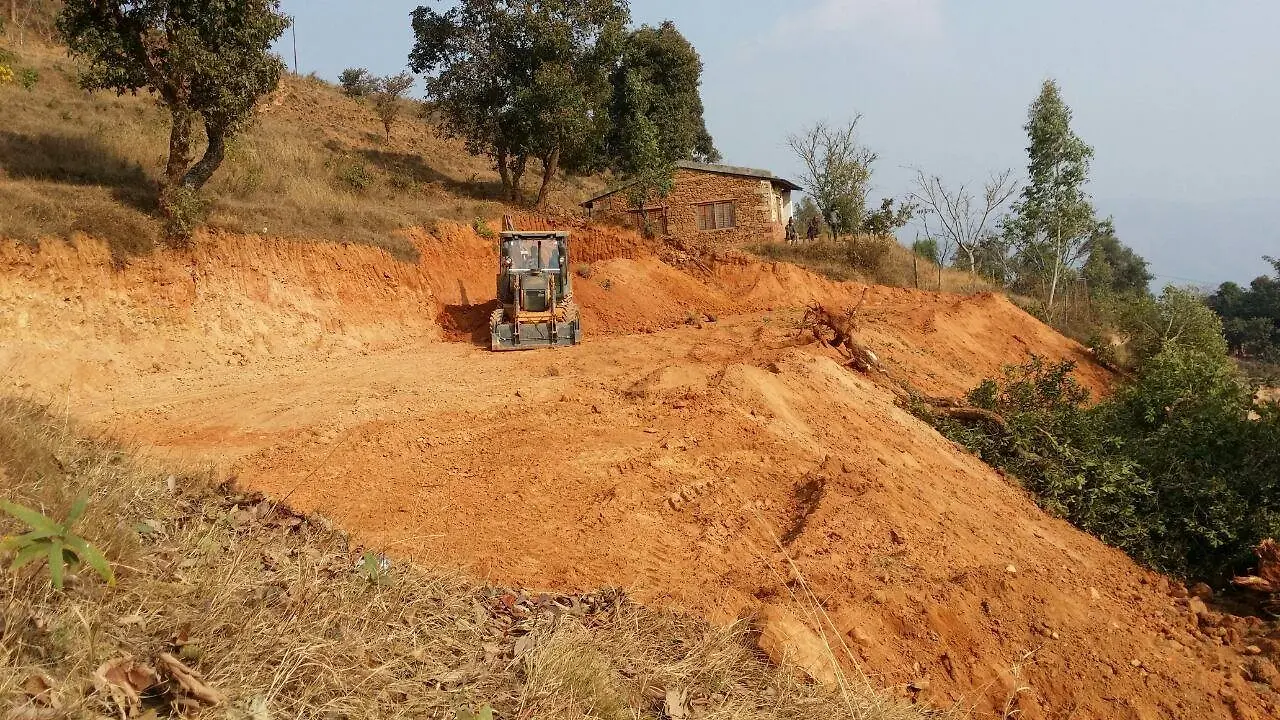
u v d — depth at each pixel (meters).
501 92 32.72
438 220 23.89
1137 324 27.98
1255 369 37.59
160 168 21.75
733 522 8.79
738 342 18.52
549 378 14.42
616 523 8.31
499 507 8.45
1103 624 8.48
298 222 19.69
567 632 5.16
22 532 3.96
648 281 25.36
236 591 4.33
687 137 46.94
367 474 9.16
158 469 6.07
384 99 41.94
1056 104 32.53
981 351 22.78
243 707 3.50
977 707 6.87
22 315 13.45
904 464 11.75
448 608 5.18
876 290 28.88
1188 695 7.63
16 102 23.23
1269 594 9.84
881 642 7.07
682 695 5.01
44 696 3.10
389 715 3.89
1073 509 12.55
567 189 42.53
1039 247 34.00
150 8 17.31
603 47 33.31
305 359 16.91
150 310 15.38
